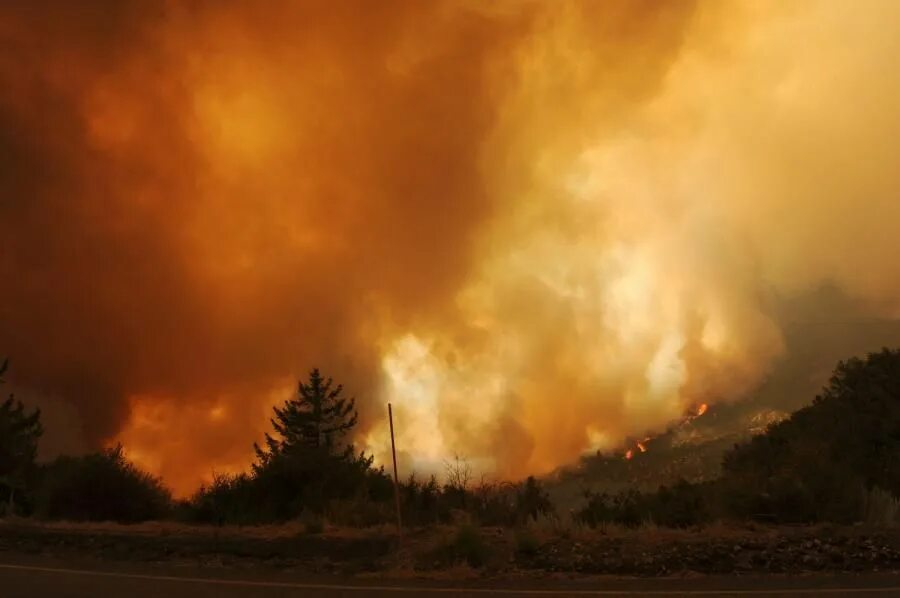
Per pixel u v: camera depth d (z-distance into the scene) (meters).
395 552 11.53
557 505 16.55
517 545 11.20
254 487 17.83
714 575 9.75
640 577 9.74
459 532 11.27
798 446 18.17
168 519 17.56
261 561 11.39
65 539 13.06
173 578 10.02
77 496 17.28
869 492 14.23
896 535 11.23
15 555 11.95
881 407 19.27
